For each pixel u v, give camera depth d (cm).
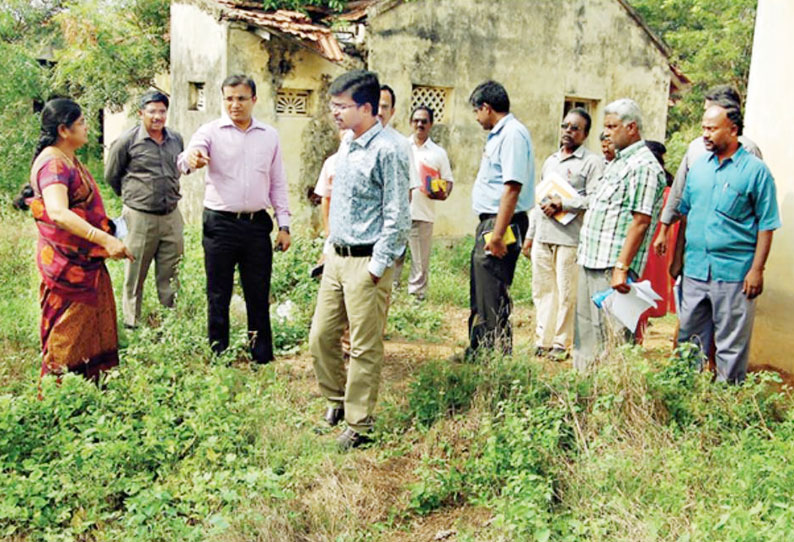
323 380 534
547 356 704
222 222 623
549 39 1311
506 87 1288
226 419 498
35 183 523
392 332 789
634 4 2394
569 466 438
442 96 1264
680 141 1945
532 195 618
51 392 500
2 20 1614
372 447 500
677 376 511
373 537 405
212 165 620
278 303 833
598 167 688
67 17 1506
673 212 595
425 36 1213
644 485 414
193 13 1195
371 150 476
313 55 1148
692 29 2386
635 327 530
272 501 423
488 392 528
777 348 626
